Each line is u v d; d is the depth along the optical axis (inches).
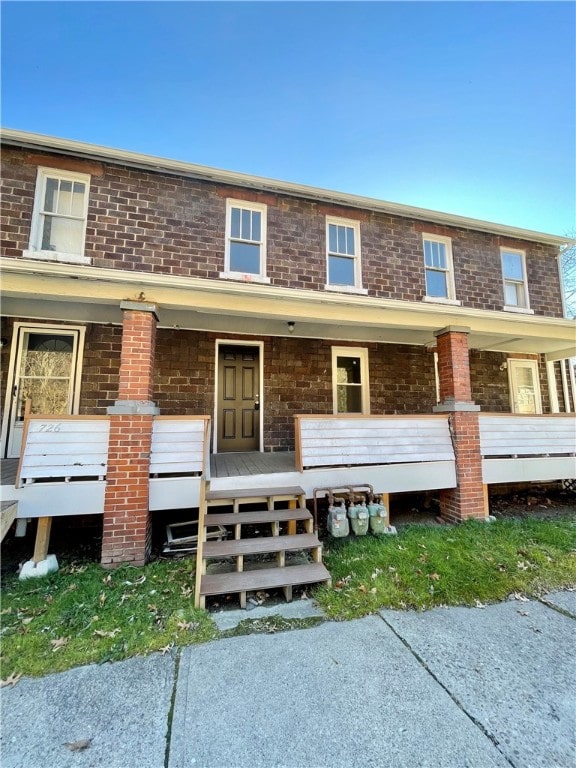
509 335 255.3
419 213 273.6
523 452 236.5
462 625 116.2
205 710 81.7
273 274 237.6
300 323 238.2
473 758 69.2
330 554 166.1
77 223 206.8
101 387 235.3
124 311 176.2
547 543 181.5
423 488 213.5
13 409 222.4
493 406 330.0
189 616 119.1
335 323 224.1
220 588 125.6
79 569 154.4
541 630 113.7
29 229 194.1
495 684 89.7
